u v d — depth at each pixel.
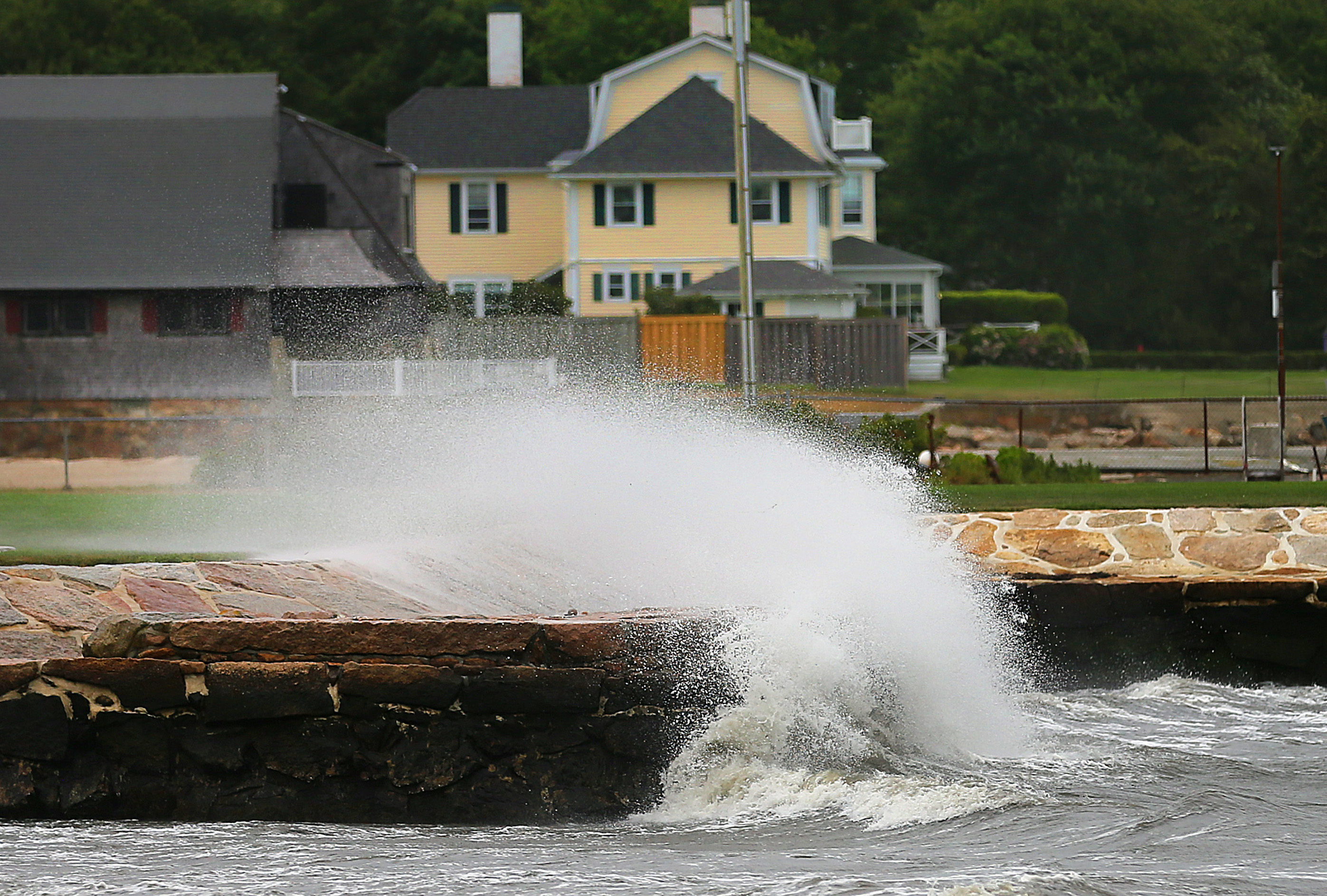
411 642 42.03
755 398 95.25
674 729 42.41
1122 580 61.06
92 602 48.53
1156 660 60.88
